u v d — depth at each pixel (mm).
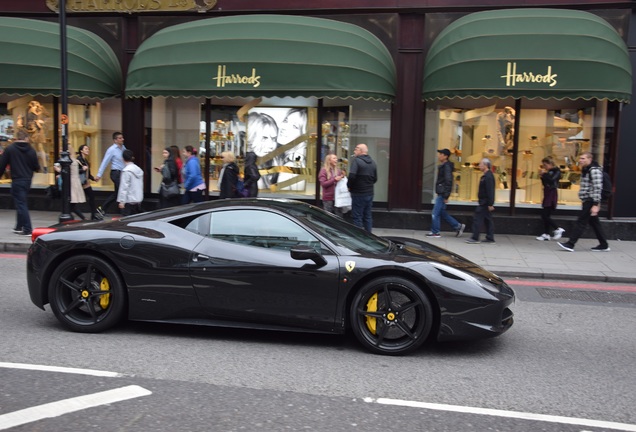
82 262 5688
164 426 3801
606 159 12633
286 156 13797
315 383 4645
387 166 13414
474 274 5480
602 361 5426
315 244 5508
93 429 3746
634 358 5539
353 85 11766
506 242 11758
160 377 4684
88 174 12617
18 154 10758
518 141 12914
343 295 5324
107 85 13219
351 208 11062
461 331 5254
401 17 12820
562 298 7977
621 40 11586
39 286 5797
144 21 13586
